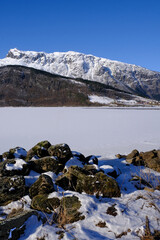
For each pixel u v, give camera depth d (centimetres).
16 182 426
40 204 350
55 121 3158
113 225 286
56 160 547
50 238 261
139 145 1339
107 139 1586
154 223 291
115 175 536
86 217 307
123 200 363
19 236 267
